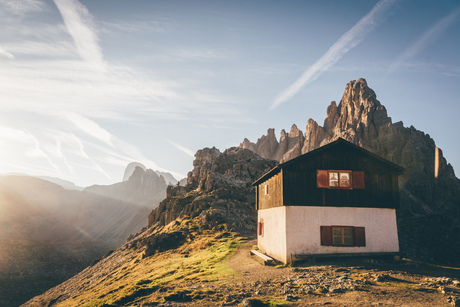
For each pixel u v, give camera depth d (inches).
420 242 2293.3
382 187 1047.6
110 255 3016.7
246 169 4170.8
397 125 6146.7
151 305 645.9
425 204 4722.0
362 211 1018.1
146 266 1737.2
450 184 5022.1
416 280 699.4
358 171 1049.5
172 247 2113.7
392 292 580.1
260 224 1338.6
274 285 697.6
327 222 997.2
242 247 1565.0
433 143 5802.2
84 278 2534.5
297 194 1007.0
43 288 4658.0
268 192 1224.2
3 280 4867.1
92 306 777.6
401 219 2938.0
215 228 2308.1
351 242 993.5
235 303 572.7
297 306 518.0
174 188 4244.6
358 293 577.3
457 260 2017.7
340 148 1062.4
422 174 5231.3
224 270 1027.9
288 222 984.3
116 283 1510.8
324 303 525.0
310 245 975.6
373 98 6791.3
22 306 2701.8
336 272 789.9
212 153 5831.7
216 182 3602.4
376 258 992.2
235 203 3083.2
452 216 4490.7
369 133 6254.9
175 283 903.1
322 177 1030.4
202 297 646.5
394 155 5728.3
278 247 1049.5
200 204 2989.7
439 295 558.3
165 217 3324.3
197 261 1384.1
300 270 844.0
